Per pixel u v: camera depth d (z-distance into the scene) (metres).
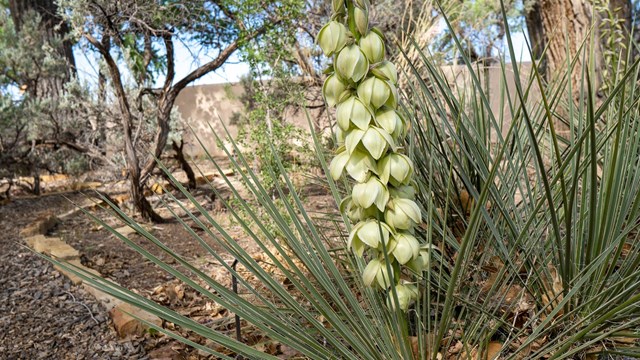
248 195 4.58
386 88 1.01
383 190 1.05
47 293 3.66
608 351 1.15
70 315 3.28
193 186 7.61
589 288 1.24
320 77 4.75
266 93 4.63
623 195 1.32
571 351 1.05
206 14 5.46
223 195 6.73
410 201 1.07
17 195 7.76
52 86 8.31
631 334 1.14
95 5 4.91
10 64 7.71
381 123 1.03
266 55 4.60
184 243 4.77
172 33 5.30
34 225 5.29
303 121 6.06
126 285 3.67
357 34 1.02
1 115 6.88
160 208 6.41
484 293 1.53
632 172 1.34
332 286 1.25
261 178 4.36
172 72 5.76
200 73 5.73
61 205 6.93
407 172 1.05
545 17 3.66
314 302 1.18
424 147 1.76
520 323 1.48
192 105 12.62
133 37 5.95
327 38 1.00
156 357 2.59
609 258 1.29
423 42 3.11
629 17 3.52
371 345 1.14
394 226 1.07
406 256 1.06
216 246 4.55
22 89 8.19
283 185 4.68
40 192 8.04
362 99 1.02
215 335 1.09
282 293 1.18
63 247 4.65
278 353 2.34
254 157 4.32
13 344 2.92
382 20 4.65
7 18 8.41
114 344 2.82
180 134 8.34
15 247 4.86
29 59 7.72
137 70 6.54
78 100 6.93
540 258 1.42
